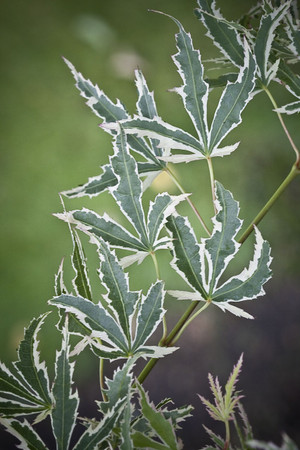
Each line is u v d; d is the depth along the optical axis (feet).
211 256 1.45
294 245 4.67
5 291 4.21
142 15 5.72
